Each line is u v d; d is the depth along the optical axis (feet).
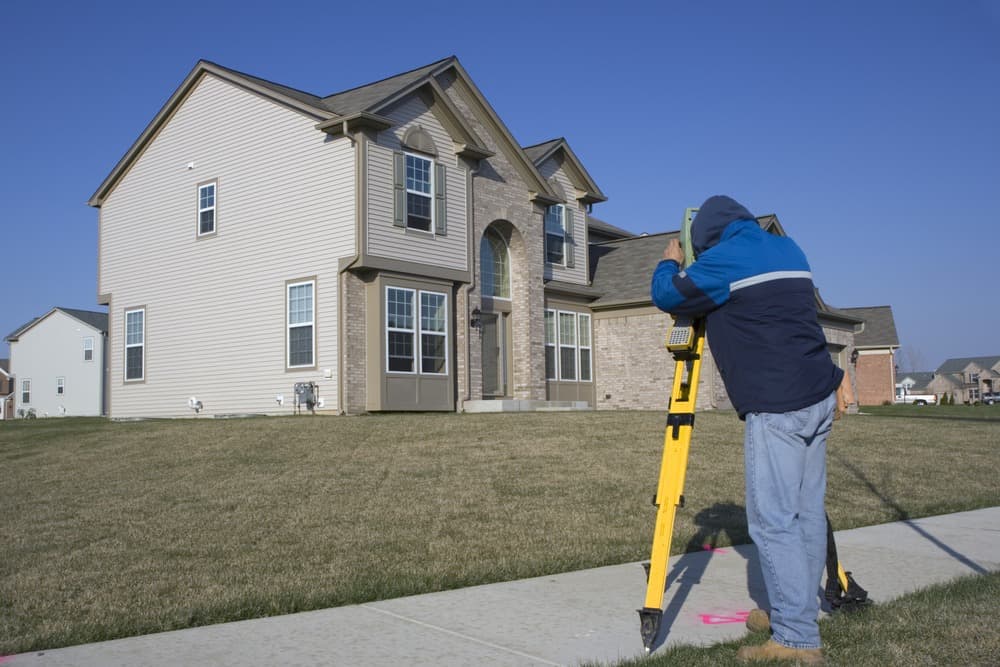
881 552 20.77
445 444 42.42
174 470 37.01
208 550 21.43
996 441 48.91
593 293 86.28
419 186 66.90
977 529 24.39
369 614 15.21
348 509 27.17
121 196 80.18
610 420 53.31
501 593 16.83
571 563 19.71
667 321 82.74
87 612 15.70
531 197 78.43
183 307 74.08
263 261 68.23
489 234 76.89
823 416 12.09
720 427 52.03
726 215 12.70
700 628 14.20
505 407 68.18
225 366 70.38
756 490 12.10
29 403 156.25
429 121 68.03
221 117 72.28
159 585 17.75
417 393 65.36
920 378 375.45
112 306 80.07
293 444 43.37
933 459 41.68
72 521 26.09
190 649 13.06
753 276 12.00
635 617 14.90
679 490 12.78
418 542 22.24
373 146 63.21
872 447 45.73
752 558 20.24
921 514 27.76
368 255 62.03
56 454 45.21
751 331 12.03
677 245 13.07
